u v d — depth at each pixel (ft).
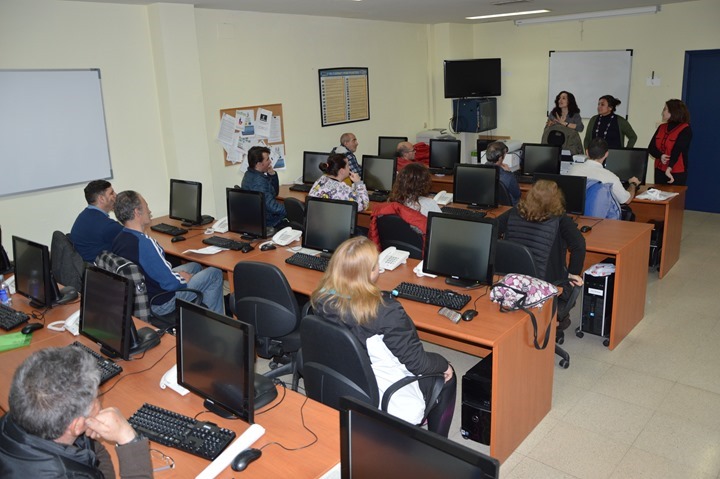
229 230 14.69
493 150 16.88
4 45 13.76
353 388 7.30
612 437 9.50
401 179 13.00
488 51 27.99
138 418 6.63
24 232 14.71
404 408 7.45
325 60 21.95
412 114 26.84
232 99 18.99
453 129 27.35
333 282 7.39
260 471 5.71
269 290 9.91
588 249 12.10
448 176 21.35
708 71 22.48
